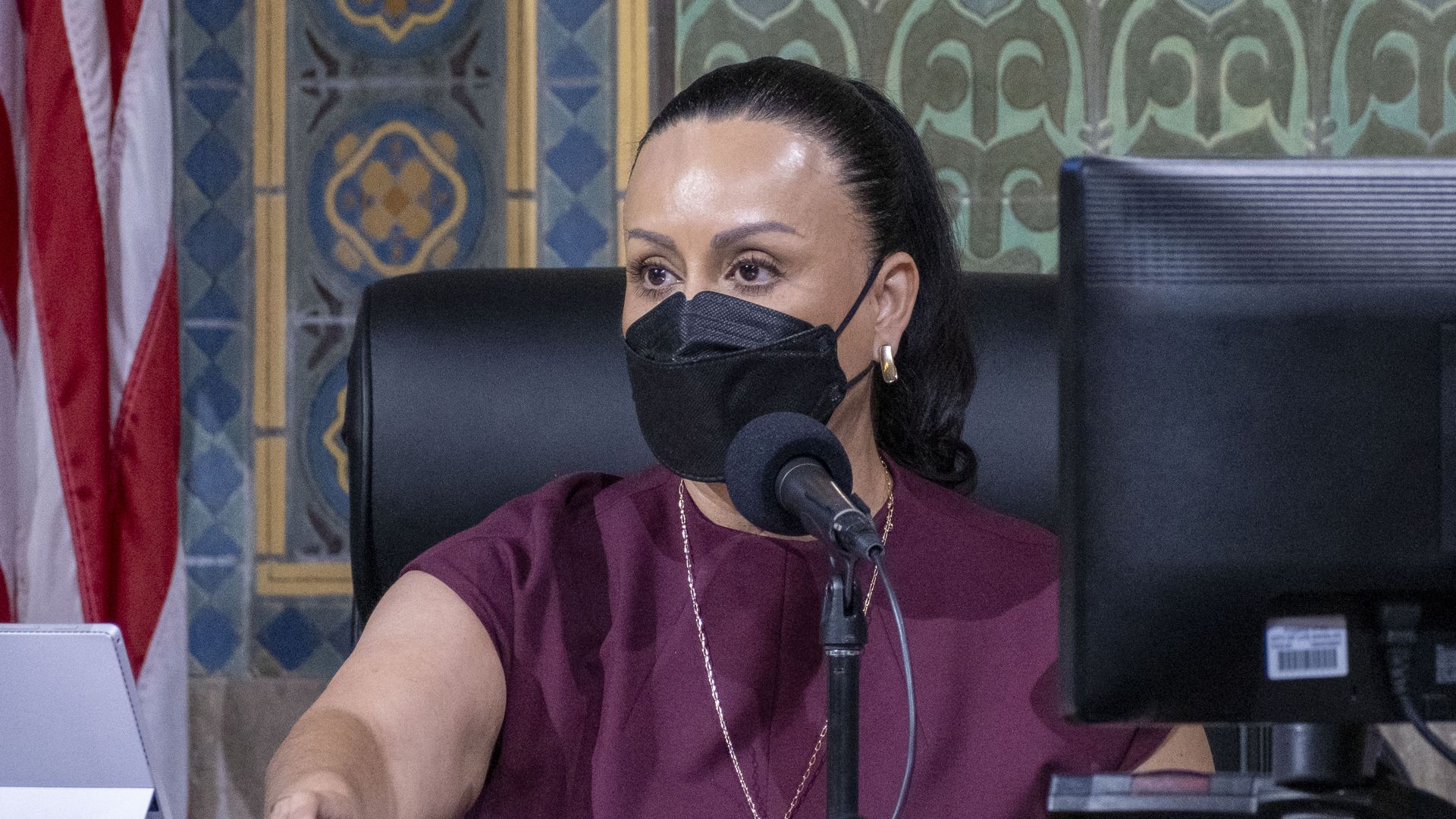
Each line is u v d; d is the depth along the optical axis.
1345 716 2.32
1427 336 2.27
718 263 3.38
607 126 7.99
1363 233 2.28
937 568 3.74
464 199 8.00
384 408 4.68
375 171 8.02
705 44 7.95
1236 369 2.26
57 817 2.78
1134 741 3.53
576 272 4.93
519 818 3.52
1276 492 2.26
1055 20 7.95
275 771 2.96
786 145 3.40
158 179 7.39
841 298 3.46
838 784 2.38
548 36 7.98
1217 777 2.44
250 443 7.97
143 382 7.31
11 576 7.18
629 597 3.68
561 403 4.70
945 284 4.10
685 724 3.52
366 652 3.46
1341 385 2.26
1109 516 2.27
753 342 3.31
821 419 3.46
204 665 7.91
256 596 7.95
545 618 3.64
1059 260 2.32
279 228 7.98
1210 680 2.30
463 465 4.66
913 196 3.99
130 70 7.33
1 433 7.19
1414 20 7.88
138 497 7.30
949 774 3.49
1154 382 2.26
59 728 2.74
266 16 7.97
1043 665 3.60
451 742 3.35
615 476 4.13
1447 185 2.29
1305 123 7.92
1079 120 7.95
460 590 3.60
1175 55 7.95
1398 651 2.29
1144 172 2.28
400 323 4.75
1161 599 2.27
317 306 8.00
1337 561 2.27
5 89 7.34
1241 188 2.28
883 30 7.95
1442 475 2.27
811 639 3.61
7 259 7.30
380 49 8.00
